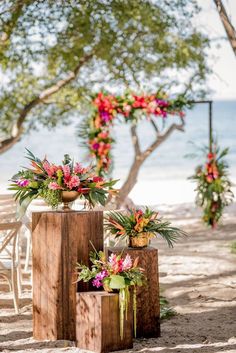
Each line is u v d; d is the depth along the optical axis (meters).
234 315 6.24
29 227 6.65
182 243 10.78
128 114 11.43
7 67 12.27
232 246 10.19
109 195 7.36
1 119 12.80
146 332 5.41
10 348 5.08
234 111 76.50
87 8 11.66
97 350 5.00
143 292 5.39
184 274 8.23
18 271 6.90
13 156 38.00
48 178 5.40
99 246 5.42
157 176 30.81
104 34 12.13
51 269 5.33
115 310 5.03
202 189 12.35
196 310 6.46
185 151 40.53
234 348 5.10
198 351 5.02
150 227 5.52
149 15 12.21
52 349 5.06
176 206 16.52
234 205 16.52
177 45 13.10
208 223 12.38
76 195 5.42
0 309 6.39
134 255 5.37
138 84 13.30
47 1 11.42
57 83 12.52
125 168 33.78
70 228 5.29
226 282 7.77
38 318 5.38
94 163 11.73
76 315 5.15
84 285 5.29
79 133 11.82
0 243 7.12
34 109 13.37
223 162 12.41
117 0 11.87
